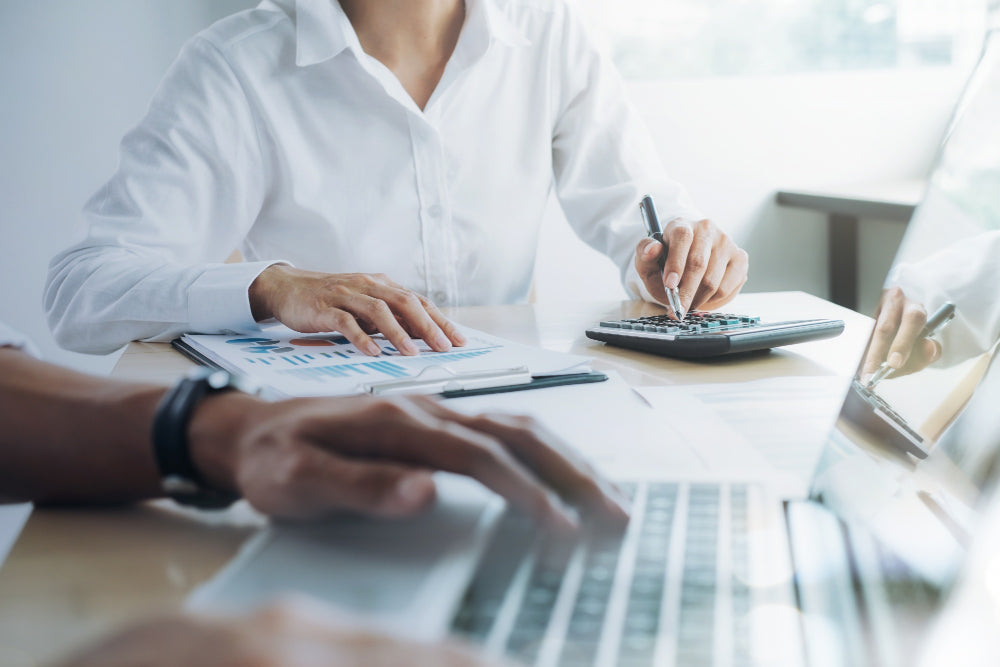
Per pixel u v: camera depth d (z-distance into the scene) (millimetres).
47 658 310
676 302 955
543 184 1416
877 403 524
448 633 307
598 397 682
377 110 1285
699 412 639
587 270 2309
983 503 368
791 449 544
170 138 1172
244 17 1294
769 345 825
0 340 562
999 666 287
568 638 305
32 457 462
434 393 684
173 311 915
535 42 1388
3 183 1977
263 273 930
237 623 224
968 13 2416
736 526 406
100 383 503
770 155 2408
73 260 1054
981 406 408
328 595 335
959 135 542
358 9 1292
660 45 2395
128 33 1978
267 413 441
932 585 343
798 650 298
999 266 440
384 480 374
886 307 569
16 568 387
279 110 1251
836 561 365
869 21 2428
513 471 396
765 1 2391
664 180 1424
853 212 2176
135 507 463
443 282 1345
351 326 811
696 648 299
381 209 1300
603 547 381
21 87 1950
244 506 460
